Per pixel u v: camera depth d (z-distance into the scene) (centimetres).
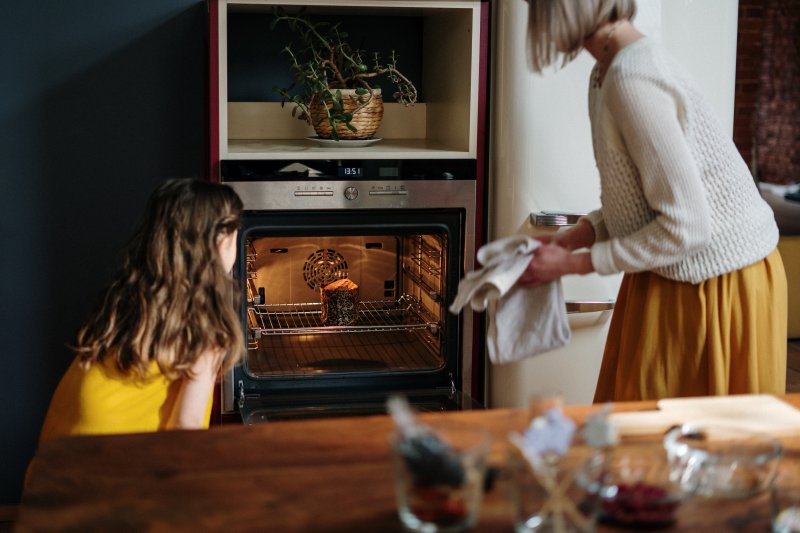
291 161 263
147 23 299
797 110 763
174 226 194
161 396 193
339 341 306
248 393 277
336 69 283
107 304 192
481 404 290
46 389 313
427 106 317
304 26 308
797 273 502
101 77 299
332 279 303
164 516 114
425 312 303
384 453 133
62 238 306
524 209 273
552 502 107
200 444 136
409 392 283
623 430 142
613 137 181
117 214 307
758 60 695
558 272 190
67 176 303
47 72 297
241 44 307
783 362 199
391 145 291
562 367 280
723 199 187
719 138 186
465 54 273
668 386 196
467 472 109
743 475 122
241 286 269
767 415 148
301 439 138
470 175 274
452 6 266
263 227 267
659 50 179
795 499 112
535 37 184
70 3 294
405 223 274
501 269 188
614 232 193
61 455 131
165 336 187
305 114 284
